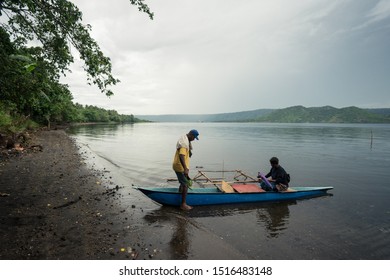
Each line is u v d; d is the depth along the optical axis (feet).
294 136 164.45
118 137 130.93
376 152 79.46
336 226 22.15
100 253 15.11
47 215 20.13
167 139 124.26
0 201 22.29
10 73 27.94
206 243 17.35
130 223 19.86
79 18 28.25
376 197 31.40
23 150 51.11
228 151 79.10
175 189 26.86
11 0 26.68
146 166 49.14
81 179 32.48
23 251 14.70
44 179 30.91
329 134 190.80
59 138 89.51
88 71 29.43
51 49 31.27
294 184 39.19
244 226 21.40
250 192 27.32
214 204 26.13
